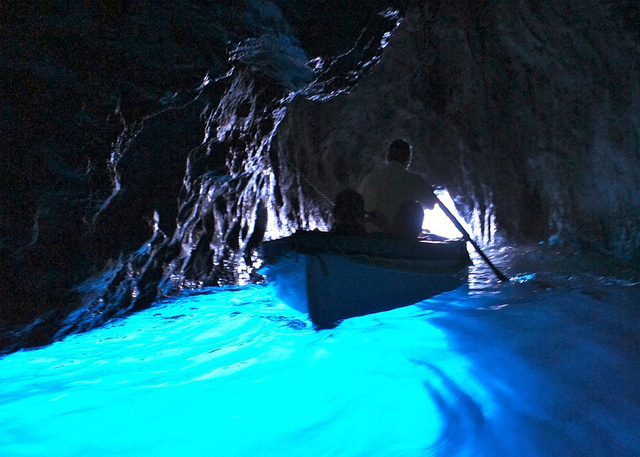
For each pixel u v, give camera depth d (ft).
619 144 20.99
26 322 13.46
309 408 10.06
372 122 28.25
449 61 25.72
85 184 13.50
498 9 22.57
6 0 10.81
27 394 11.23
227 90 15.99
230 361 13.07
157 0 12.47
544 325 13.53
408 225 15.38
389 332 14.28
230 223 21.49
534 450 7.61
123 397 10.96
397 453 8.01
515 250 25.62
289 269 14.38
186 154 15.99
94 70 12.40
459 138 27.50
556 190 25.07
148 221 15.81
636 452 7.30
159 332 15.67
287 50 15.80
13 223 12.50
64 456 8.72
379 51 18.08
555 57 22.03
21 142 12.04
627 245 21.04
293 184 27.12
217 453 8.63
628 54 19.12
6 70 11.36
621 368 10.21
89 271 14.47
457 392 10.09
